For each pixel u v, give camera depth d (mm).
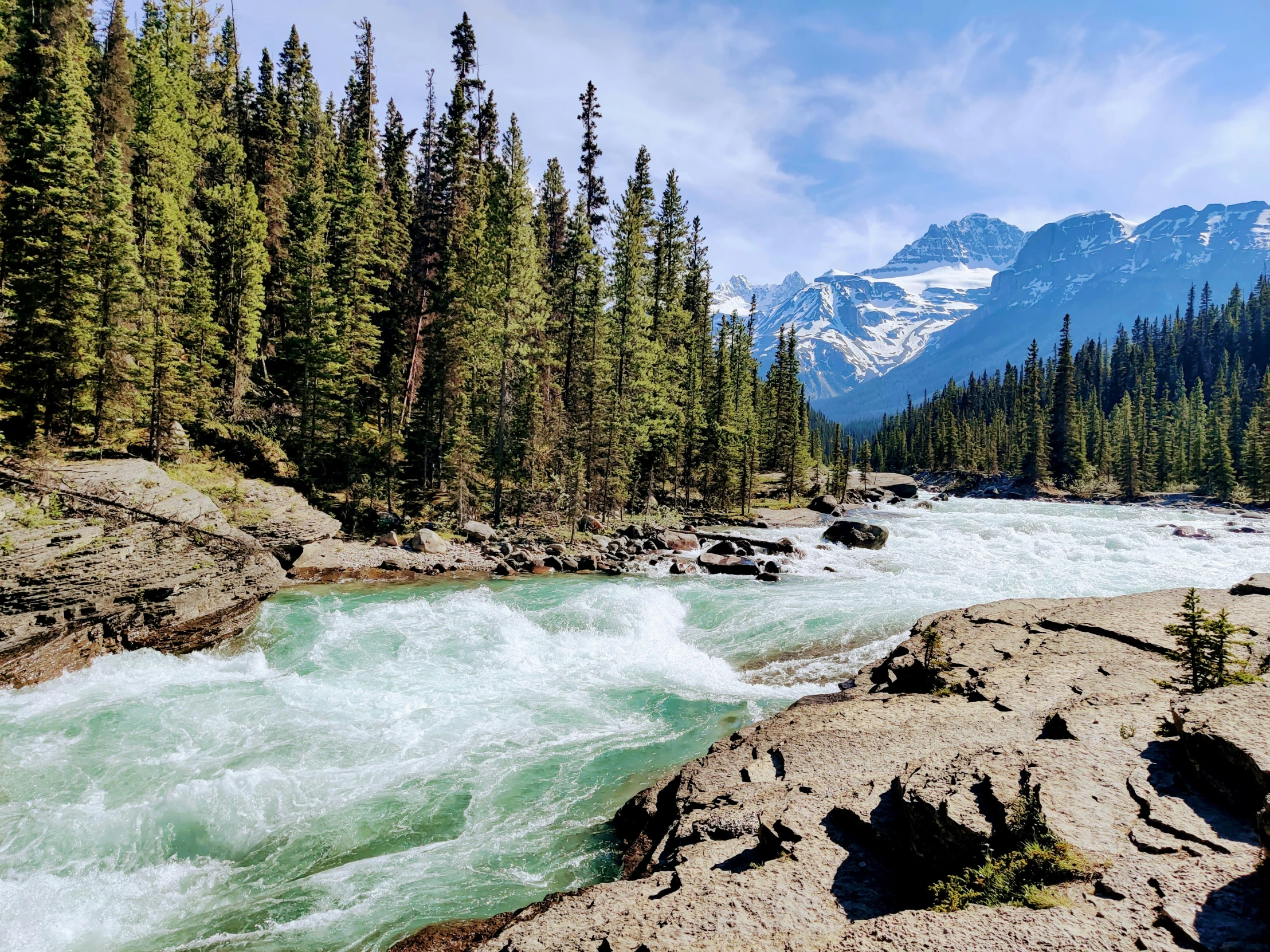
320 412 41156
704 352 69000
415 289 50812
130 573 17562
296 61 67500
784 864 6430
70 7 39562
